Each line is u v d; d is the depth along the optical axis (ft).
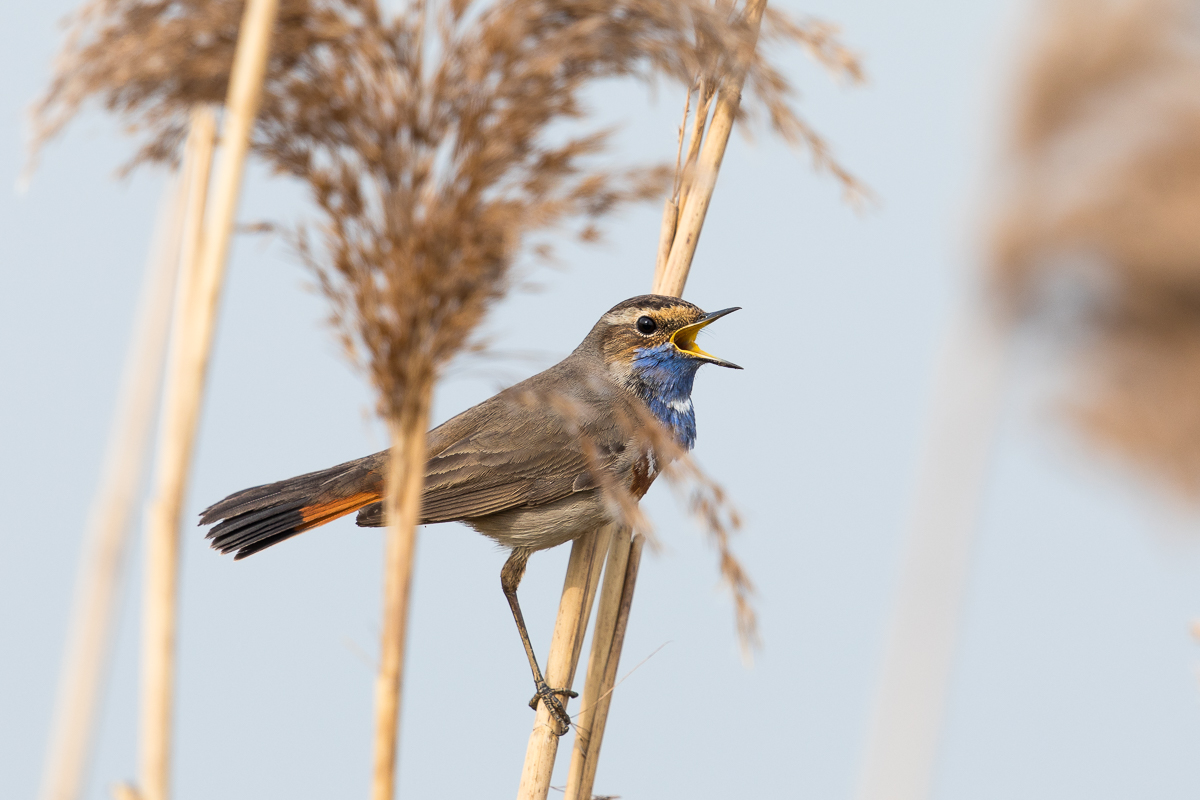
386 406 17.83
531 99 16.72
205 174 17.26
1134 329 9.35
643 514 19.24
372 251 17.26
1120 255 9.12
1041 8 9.40
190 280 16.88
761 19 21.45
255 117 16.46
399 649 17.89
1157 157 9.01
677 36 17.65
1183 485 9.20
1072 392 9.74
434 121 16.94
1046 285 9.69
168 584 16.33
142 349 16.92
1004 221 9.64
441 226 16.75
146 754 16.16
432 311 17.44
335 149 17.13
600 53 17.12
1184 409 9.12
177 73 16.56
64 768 15.76
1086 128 9.23
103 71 16.20
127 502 16.48
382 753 17.72
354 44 16.74
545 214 16.34
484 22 16.78
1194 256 8.88
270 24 16.16
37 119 16.26
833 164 20.40
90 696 16.02
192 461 16.63
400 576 17.90
